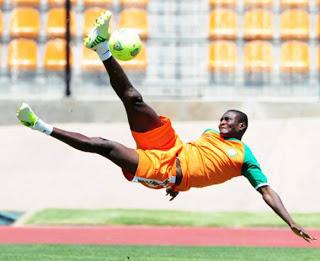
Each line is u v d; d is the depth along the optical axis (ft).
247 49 212.84
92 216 149.89
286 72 210.18
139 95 75.97
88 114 197.77
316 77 205.36
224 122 78.74
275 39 213.66
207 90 204.23
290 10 217.77
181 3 212.43
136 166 75.20
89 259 111.86
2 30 215.51
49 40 212.84
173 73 205.05
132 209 155.94
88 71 207.00
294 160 174.70
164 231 139.13
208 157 76.69
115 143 75.46
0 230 140.15
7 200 162.61
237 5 217.77
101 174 172.55
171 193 80.12
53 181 170.71
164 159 75.77
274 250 121.29
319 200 159.33
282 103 196.54
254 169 76.64
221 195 161.99
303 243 127.95
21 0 217.56
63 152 182.29
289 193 162.61
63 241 129.39
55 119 196.85
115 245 125.70
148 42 207.00
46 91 206.59
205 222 145.38
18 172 174.40
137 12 215.92
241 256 115.44
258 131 187.01
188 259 112.37
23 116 73.51
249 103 196.54
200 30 211.61
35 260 110.42
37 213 152.56
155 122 76.43
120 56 76.74
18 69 211.00
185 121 196.13
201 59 205.98
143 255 115.75
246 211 155.12
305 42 214.48
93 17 215.31
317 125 189.67
